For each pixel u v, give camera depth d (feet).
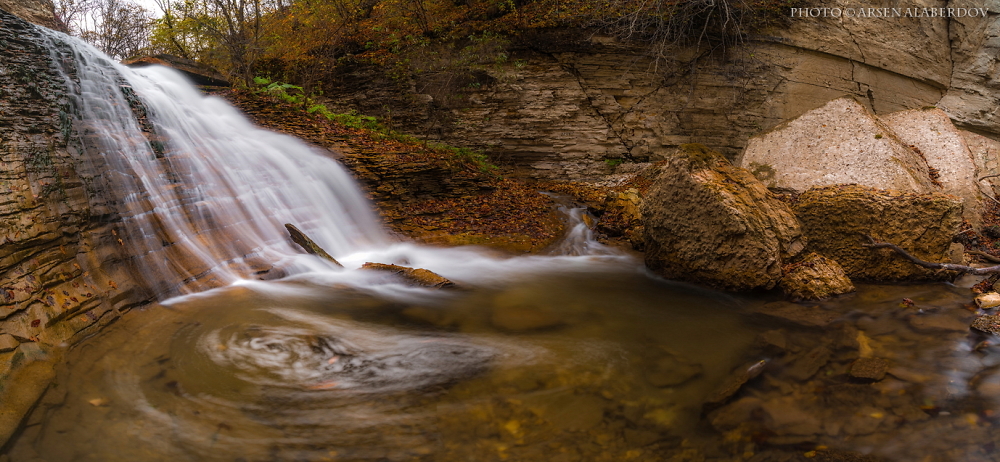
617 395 11.57
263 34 42.32
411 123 39.65
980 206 24.64
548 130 39.34
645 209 21.54
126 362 12.11
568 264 23.53
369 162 29.17
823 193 20.21
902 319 15.57
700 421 10.54
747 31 39.11
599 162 39.75
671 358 13.47
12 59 16.71
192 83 33.09
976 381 11.75
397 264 22.38
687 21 38.27
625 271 22.43
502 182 34.86
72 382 11.02
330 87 40.93
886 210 19.01
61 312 12.41
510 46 39.04
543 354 13.64
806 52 40.60
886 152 23.97
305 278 18.95
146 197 18.15
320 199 25.41
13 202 12.87
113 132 19.35
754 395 11.50
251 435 9.90
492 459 9.36
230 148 24.88
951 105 45.91
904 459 9.18
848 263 19.60
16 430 9.21
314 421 10.38
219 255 18.58
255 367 12.31
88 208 15.37
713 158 20.04
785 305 17.35
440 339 14.44
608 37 38.86
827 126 26.20
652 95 39.81
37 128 15.44
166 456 9.25
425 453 9.53
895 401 11.07
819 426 10.27
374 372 12.36
